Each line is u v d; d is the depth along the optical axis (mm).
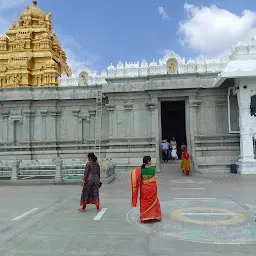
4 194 15148
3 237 7891
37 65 49281
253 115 22156
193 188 15797
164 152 26219
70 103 28656
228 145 24734
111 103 26266
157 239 7512
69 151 28078
